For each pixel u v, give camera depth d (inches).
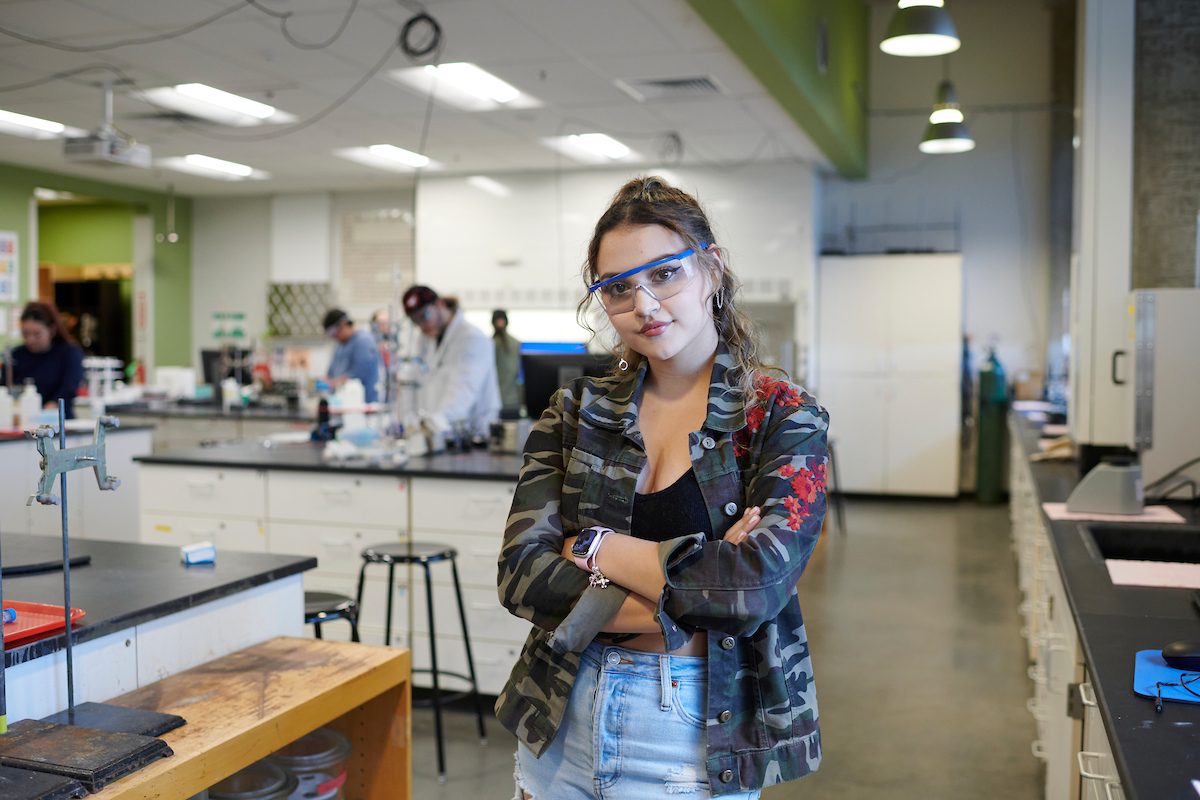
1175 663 68.7
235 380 354.0
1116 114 165.2
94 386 334.6
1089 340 168.1
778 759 54.5
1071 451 189.5
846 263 369.1
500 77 241.9
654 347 56.7
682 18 197.8
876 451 370.9
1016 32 373.4
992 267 378.6
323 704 85.2
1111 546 124.0
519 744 60.4
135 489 241.3
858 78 350.3
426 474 165.9
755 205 351.3
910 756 146.3
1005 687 175.9
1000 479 368.8
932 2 187.9
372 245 416.5
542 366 195.5
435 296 204.2
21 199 363.3
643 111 276.4
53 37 209.0
